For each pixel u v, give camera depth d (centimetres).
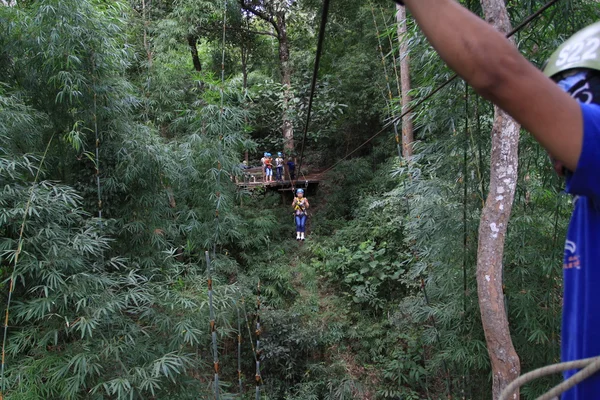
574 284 68
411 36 396
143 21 769
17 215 314
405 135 708
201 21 854
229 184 583
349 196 973
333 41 1124
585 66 64
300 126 1091
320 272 767
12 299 344
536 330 352
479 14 330
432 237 404
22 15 381
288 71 1091
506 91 54
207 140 521
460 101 374
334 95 1039
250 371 609
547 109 54
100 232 376
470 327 391
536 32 331
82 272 333
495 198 268
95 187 425
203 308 412
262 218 781
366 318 685
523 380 63
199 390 398
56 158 428
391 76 950
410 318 604
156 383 334
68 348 327
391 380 597
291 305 695
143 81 701
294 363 609
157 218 467
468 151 381
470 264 384
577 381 59
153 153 450
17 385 310
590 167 54
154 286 393
